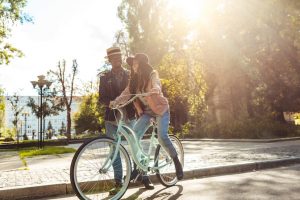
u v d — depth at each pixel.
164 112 5.13
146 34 40.59
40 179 6.04
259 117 25.11
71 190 5.35
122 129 4.81
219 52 30.55
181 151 6.03
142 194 5.09
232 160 7.92
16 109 57.12
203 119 32.22
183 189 5.35
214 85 33.56
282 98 30.89
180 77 35.69
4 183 5.74
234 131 22.89
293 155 8.89
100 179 5.21
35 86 22.23
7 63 24.41
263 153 9.58
